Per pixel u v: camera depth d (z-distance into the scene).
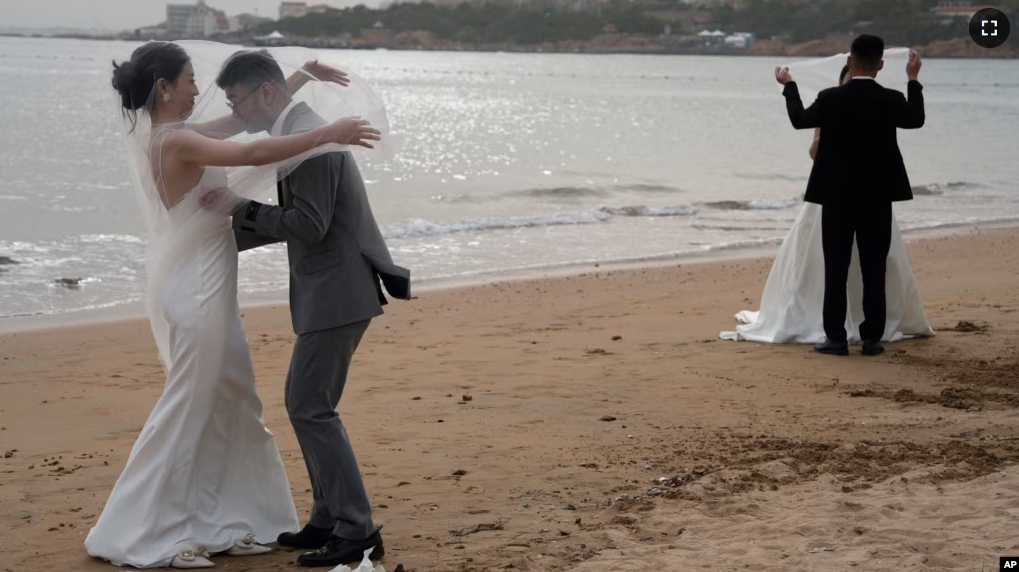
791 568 3.83
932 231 18.48
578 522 4.63
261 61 4.17
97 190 22.45
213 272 4.19
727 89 100.38
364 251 4.17
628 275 13.80
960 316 9.72
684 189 26.23
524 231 18.64
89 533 4.29
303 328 4.12
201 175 4.12
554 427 6.37
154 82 4.13
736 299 11.69
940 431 5.95
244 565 4.18
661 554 4.08
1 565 4.16
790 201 23.38
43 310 11.29
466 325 10.25
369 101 4.39
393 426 6.44
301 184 4.02
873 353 8.20
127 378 8.21
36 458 5.91
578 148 38.28
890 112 7.94
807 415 6.50
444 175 28.25
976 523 4.23
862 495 4.71
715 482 5.08
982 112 61.38
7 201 20.17
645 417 6.56
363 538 4.18
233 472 4.36
